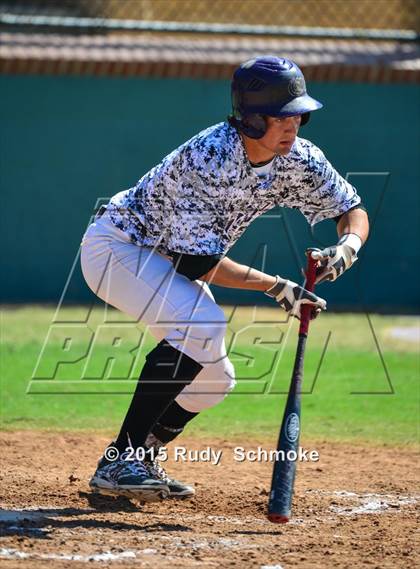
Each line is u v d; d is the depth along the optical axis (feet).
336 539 46.78
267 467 62.69
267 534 47.65
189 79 129.18
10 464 60.80
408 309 128.47
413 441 70.38
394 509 53.31
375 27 138.72
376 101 130.82
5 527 46.80
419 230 132.46
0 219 129.08
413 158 131.95
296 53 130.21
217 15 138.10
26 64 126.00
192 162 46.93
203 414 77.82
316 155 50.14
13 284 130.21
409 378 89.86
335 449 67.92
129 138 129.70
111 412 77.15
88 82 128.36
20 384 84.84
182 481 58.54
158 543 45.09
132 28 132.46
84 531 46.68
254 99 46.06
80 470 59.93
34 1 136.15
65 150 129.08
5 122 128.06
